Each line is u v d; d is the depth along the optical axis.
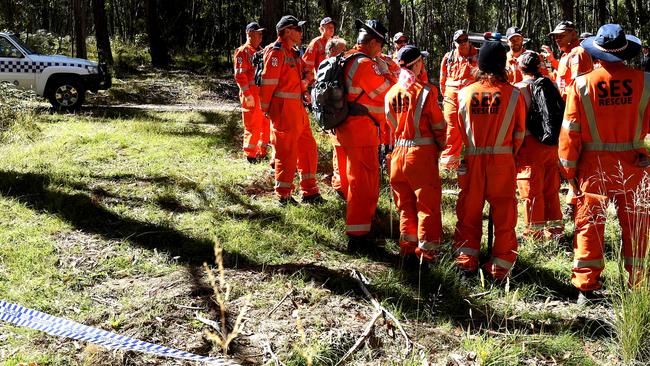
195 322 4.13
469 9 34.47
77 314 4.20
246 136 8.60
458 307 4.57
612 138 4.37
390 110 5.06
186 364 3.65
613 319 4.30
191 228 5.93
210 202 6.77
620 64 4.36
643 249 4.34
